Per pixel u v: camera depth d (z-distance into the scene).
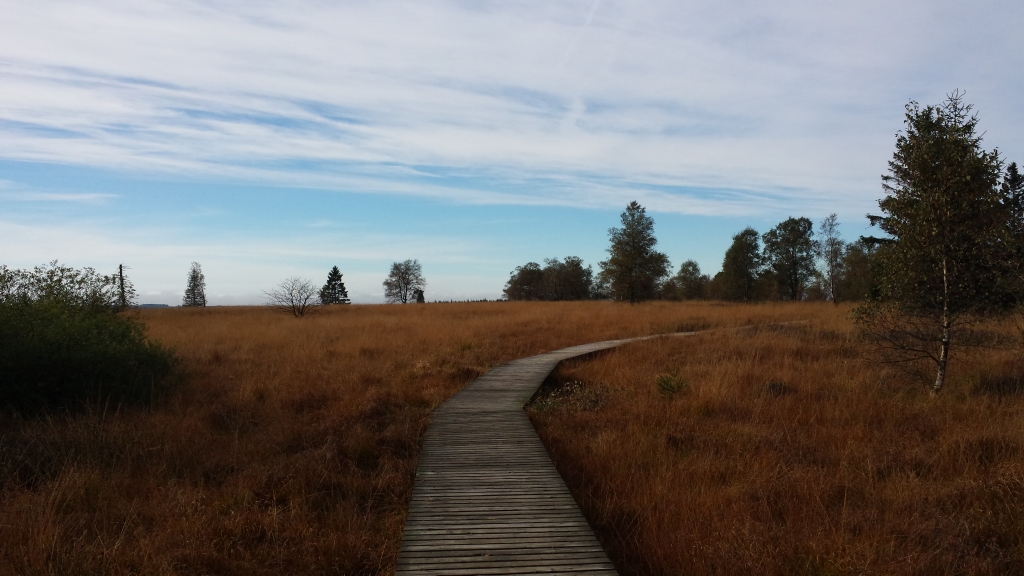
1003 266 9.52
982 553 4.73
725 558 4.56
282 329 20.31
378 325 22.09
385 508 5.82
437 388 10.92
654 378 11.88
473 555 4.33
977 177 9.65
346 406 9.24
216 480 6.43
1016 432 7.28
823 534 4.94
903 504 5.62
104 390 9.12
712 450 7.17
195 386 10.58
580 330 22.08
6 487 5.80
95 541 4.82
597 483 6.33
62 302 10.77
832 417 8.73
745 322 23.64
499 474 6.23
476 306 37.84
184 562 4.54
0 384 8.22
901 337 10.89
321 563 4.61
